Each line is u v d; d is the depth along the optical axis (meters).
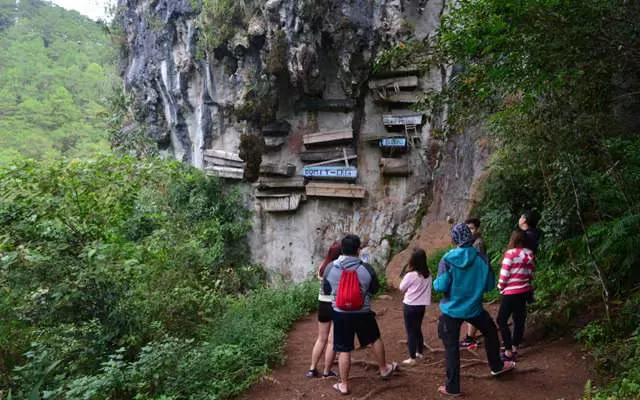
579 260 7.00
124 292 7.10
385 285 12.66
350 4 15.73
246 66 17.36
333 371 5.97
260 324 7.86
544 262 7.94
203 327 8.26
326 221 17.36
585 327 5.83
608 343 5.36
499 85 4.94
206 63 18.75
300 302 9.79
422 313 5.97
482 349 6.36
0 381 6.39
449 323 5.01
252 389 5.62
